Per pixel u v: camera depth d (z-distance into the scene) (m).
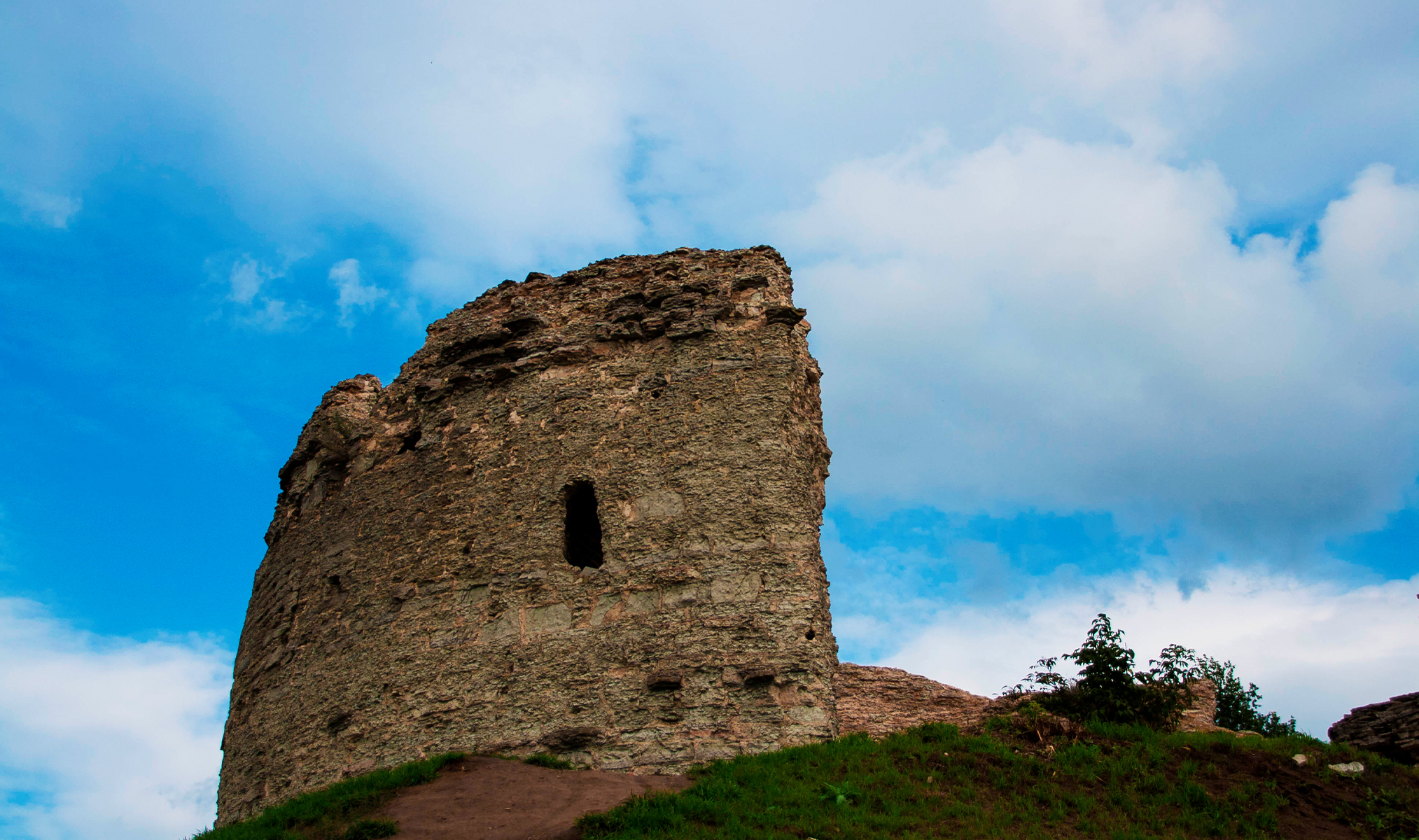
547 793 17.19
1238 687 29.84
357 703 22.33
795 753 17.84
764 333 23.17
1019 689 20.25
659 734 18.94
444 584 22.80
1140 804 16.31
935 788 16.52
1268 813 16.12
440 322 28.14
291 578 26.81
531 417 24.05
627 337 24.19
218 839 17.16
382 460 26.31
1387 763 17.94
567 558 22.44
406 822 16.36
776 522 20.67
